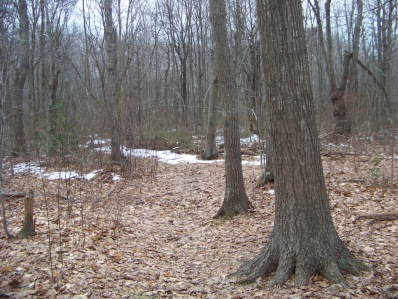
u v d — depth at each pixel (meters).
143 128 18.67
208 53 32.19
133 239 6.22
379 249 4.99
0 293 3.81
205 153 16.05
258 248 5.75
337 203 7.33
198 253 5.74
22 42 15.00
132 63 21.31
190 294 4.23
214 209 8.30
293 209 4.34
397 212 6.15
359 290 3.93
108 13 13.37
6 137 10.41
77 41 31.05
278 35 4.16
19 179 10.66
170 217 7.89
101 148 13.34
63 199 8.45
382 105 18.78
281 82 4.21
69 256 5.01
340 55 30.66
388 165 10.17
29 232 5.73
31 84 21.55
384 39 20.30
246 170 12.14
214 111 15.74
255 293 4.16
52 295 3.88
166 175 12.54
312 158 4.29
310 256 4.29
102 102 15.16
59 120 12.72
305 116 4.23
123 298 3.99
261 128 9.76
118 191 9.86
